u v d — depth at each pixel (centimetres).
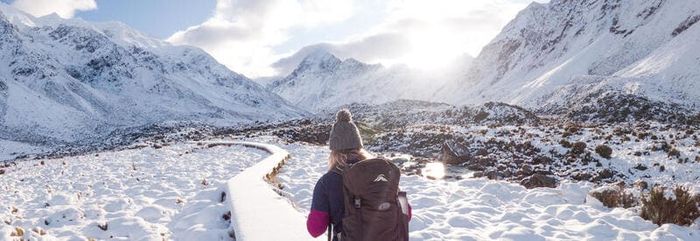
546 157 2319
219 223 894
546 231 867
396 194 371
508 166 2173
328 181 373
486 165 2328
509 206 1125
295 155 2620
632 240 819
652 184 1521
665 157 2031
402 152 3347
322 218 367
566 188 1271
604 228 876
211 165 2044
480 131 3606
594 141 2677
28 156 9519
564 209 1018
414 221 892
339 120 395
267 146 2931
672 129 3216
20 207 1153
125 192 1330
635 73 14088
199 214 937
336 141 387
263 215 791
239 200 919
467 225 906
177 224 906
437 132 3666
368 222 351
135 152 3178
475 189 1350
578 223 934
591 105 8156
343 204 368
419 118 7206
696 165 1802
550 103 12838
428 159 2692
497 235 845
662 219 946
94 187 1477
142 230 844
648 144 2372
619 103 7800
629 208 1049
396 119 7544
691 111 7656
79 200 1223
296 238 661
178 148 3347
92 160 2736
